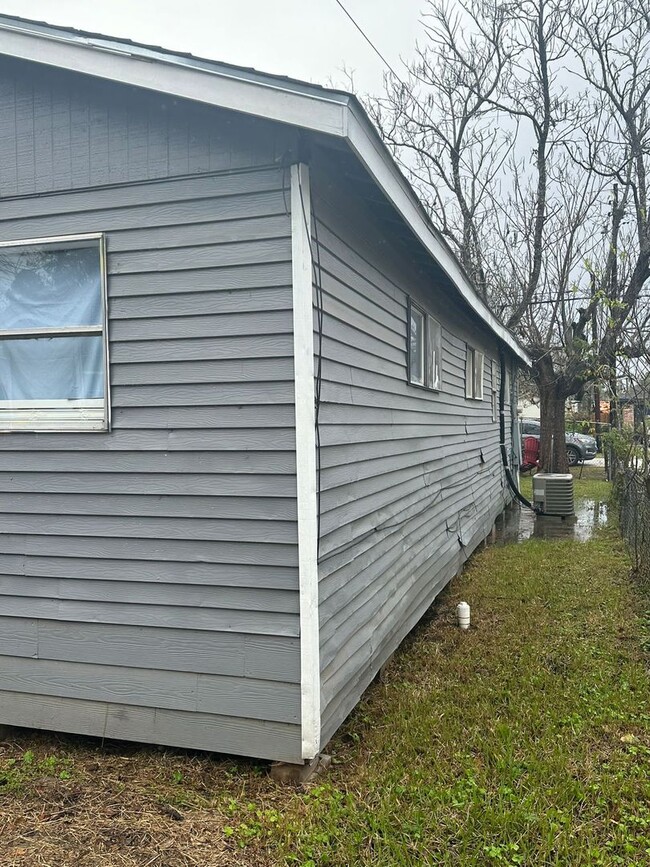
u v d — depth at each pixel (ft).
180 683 11.19
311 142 10.39
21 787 10.74
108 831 9.51
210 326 10.88
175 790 10.60
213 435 10.91
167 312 11.10
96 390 11.99
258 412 10.67
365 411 13.89
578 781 10.49
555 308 57.47
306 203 10.43
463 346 28.32
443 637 18.54
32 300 12.33
